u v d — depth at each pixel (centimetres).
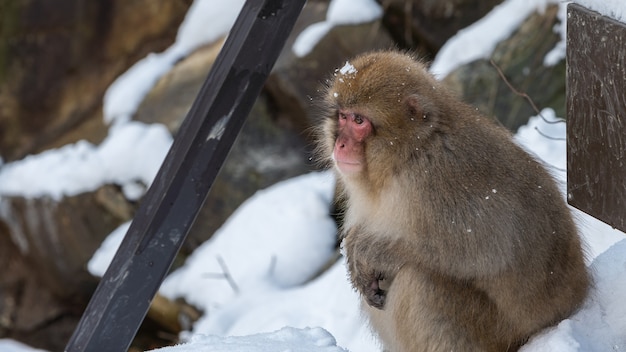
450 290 633
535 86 1278
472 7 1414
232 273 1338
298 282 1304
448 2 1418
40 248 1587
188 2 1723
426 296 635
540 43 1296
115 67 1739
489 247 605
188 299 1373
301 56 1455
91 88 1739
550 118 1084
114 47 1747
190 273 1386
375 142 626
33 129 1755
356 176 645
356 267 666
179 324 1380
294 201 1384
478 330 636
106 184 1538
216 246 1388
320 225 1349
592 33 549
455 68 1312
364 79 630
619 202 554
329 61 1450
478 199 604
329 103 669
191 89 1581
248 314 1223
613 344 589
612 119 546
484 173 608
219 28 1653
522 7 1335
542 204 620
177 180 620
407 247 632
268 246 1345
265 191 1434
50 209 1563
